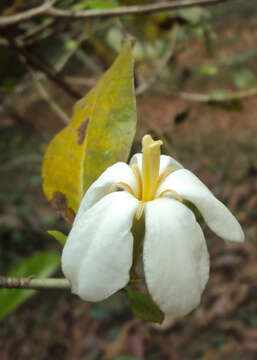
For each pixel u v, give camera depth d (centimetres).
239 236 23
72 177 27
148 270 21
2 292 27
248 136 158
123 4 46
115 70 28
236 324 87
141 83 57
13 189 135
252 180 125
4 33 41
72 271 21
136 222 23
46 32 53
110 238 21
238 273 98
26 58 43
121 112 28
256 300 92
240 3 199
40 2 48
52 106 43
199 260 21
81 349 90
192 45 173
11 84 54
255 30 195
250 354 82
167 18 52
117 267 21
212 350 84
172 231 21
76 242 21
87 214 22
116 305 96
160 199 22
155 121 167
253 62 172
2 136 150
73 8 41
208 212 23
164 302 21
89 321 94
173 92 57
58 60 59
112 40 52
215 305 91
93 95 28
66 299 100
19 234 114
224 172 135
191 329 88
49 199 27
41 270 28
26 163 142
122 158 27
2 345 93
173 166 25
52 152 28
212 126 165
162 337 87
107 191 24
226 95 56
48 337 93
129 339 85
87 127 28
